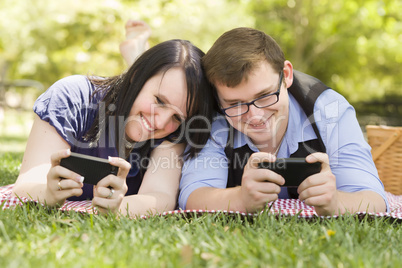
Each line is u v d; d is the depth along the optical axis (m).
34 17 13.53
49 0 13.56
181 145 3.00
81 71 14.12
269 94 2.62
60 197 2.35
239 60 2.54
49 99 2.83
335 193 2.39
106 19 12.88
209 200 2.63
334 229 2.12
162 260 1.77
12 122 12.36
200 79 2.69
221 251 1.84
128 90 2.73
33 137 2.80
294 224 2.27
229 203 2.54
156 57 2.68
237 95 2.61
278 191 2.42
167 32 12.26
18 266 1.63
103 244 1.90
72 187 2.31
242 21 13.83
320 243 1.95
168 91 2.64
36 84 10.71
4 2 13.55
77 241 1.94
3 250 1.78
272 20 17.69
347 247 1.91
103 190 2.31
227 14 13.41
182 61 2.67
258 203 2.43
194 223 2.26
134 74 2.74
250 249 1.87
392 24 17.64
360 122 13.48
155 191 2.86
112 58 13.64
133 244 1.90
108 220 2.23
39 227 2.08
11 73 15.44
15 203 2.52
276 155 2.98
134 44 4.75
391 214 2.48
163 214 2.47
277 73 2.64
